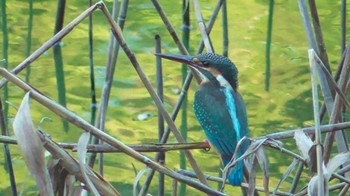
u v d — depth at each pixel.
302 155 7.50
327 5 18.48
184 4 16.61
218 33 17.14
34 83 14.98
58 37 7.54
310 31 9.62
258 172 12.45
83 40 16.73
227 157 9.08
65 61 15.91
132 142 12.98
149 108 14.20
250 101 14.56
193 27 17.39
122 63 15.72
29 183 11.82
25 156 6.43
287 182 12.08
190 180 7.27
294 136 7.40
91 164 9.78
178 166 12.48
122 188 11.82
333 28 17.34
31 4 17.84
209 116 9.38
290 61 16.06
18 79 6.77
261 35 17.12
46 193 6.44
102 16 17.78
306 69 15.73
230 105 9.40
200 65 9.81
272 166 12.55
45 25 17.33
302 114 14.05
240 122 9.22
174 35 9.62
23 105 6.58
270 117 13.95
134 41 16.66
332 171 6.96
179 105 10.44
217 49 16.45
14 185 9.45
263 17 17.94
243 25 17.56
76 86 14.92
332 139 9.30
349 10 17.94
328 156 9.38
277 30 17.33
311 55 7.46
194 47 16.45
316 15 9.86
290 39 16.92
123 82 15.04
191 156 8.25
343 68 8.84
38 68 15.63
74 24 7.63
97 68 15.59
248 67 15.84
